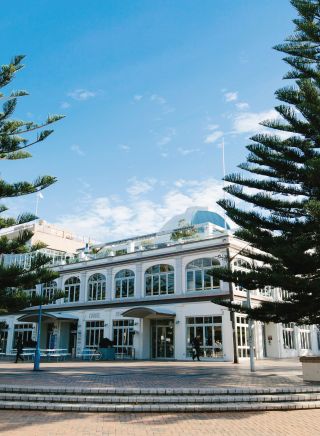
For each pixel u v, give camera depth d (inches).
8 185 515.5
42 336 1432.1
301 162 563.8
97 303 1291.8
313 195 568.7
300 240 507.2
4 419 317.7
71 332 1391.5
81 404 361.4
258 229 590.2
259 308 580.1
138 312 1061.1
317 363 470.6
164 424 304.2
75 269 1402.6
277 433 278.8
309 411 354.6
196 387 406.6
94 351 1152.2
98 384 437.1
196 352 999.0
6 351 1499.8
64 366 775.7
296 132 569.0
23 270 545.6
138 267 1229.1
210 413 346.0
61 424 302.7
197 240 1131.3
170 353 1112.8
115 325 1229.7
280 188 587.2
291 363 868.6
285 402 373.1
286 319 577.6
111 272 1299.2
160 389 386.6
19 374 577.0
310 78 548.7
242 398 372.8
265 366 770.8
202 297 1058.7
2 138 526.9
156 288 1178.0
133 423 307.3
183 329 1075.9
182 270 1128.2
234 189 597.6
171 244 1240.8
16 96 542.9
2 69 524.4
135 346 1150.3
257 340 1083.3
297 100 544.7
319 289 509.7
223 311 1008.9
